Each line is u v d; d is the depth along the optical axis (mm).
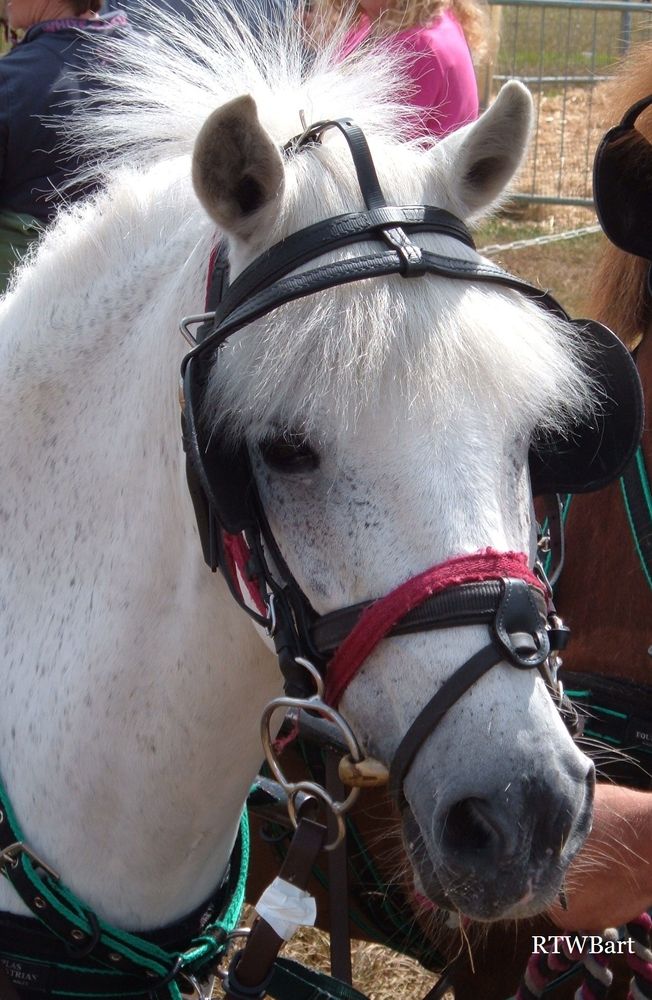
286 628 1203
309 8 2010
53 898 1387
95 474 1368
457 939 1766
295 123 1298
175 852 1400
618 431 1282
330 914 1618
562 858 1095
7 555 1452
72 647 1385
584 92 6961
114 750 1365
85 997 1394
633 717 1529
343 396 1106
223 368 1170
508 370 1143
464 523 1104
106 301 1398
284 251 1173
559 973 1585
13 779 1438
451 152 1263
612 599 1559
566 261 6113
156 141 1463
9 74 2695
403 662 1118
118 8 2904
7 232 2834
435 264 1156
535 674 1115
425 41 2617
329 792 1575
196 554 1290
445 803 1085
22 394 1428
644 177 1616
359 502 1123
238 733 1367
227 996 1358
